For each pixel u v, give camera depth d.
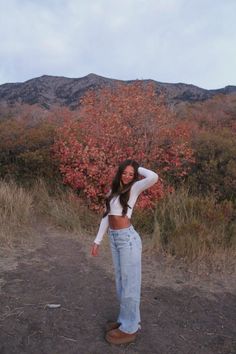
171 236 6.50
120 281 3.79
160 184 7.66
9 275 5.18
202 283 5.41
